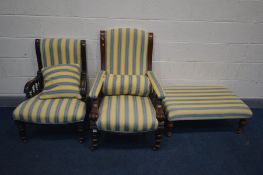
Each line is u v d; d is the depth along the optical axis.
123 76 1.86
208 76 2.32
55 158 1.68
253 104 2.47
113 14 1.98
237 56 2.24
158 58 2.19
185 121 2.21
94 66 2.19
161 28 2.06
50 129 2.00
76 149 1.77
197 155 1.76
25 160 1.65
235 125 2.16
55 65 1.90
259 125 2.17
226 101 1.97
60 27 2.00
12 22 1.95
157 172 1.58
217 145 1.88
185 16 2.02
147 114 1.60
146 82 1.82
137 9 1.97
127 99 1.78
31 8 1.91
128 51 1.95
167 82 2.33
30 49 2.08
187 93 2.09
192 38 2.12
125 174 1.56
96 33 2.04
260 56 2.25
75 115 1.64
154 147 1.77
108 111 1.61
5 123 2.07
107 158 1.70
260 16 2.06
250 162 1.70
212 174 1.58
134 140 1.90
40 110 1.63
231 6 2.01
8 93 2.28
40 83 1.99
